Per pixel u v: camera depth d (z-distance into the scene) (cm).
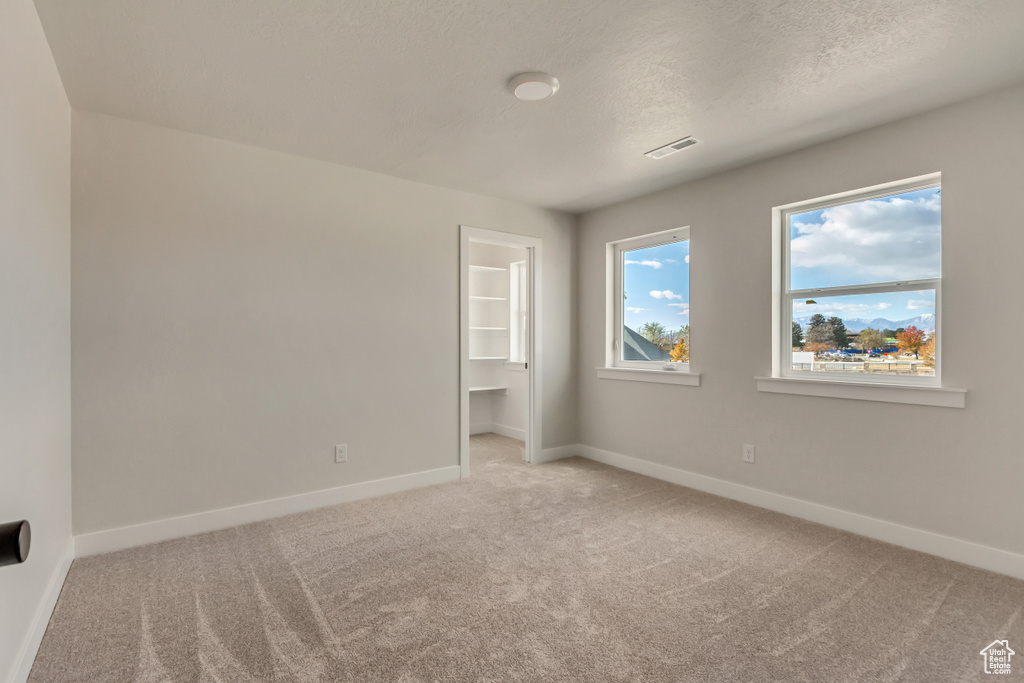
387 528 294
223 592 220
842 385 290
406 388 369
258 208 307
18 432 158
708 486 364
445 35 195
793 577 234
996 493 238
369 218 350
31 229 176
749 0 173
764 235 331
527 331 455
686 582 229
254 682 163
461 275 396
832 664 172
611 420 445
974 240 245
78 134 254
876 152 278
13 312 153
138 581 229
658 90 238
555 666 171
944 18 182
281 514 314
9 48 149
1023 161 230
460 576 235
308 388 325
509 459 464
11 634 151
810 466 308
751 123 273
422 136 291
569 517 312
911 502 266
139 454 270
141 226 271
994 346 239
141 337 271
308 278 325
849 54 207
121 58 209
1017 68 218
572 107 255
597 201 430
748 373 341
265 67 217
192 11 179
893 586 225
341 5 176
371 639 186
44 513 193
